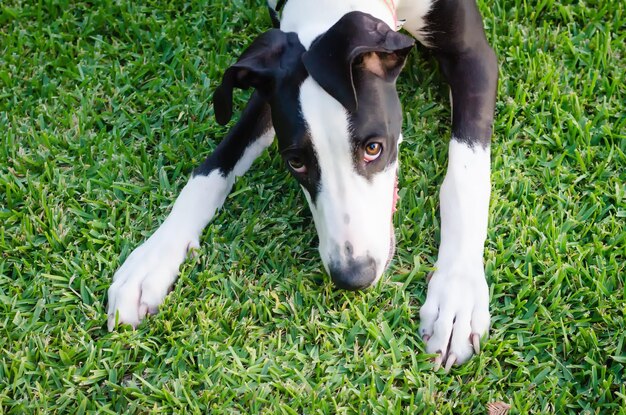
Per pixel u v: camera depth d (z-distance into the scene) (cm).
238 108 184
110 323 162
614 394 154
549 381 155
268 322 162
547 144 177
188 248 167
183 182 177
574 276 163
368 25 147
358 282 152
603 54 186
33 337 162
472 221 163
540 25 193
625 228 167
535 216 169
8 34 198
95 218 174
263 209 173
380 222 154
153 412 154
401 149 177
